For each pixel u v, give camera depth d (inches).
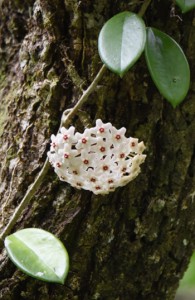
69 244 28.8
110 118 28.6
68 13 28.4
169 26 28.7
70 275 29.0
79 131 28.3
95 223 28.8
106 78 28.2
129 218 29.3
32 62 29.4
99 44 26.3
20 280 28.6
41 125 29.0
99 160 26.5
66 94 28.7
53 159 26.8
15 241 26.4
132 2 28.2
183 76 27.0
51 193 28.6
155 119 28.9
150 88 28.7
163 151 29.3
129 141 26.3
